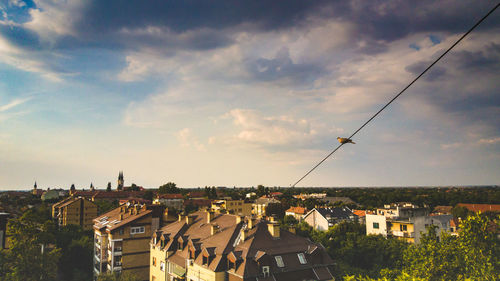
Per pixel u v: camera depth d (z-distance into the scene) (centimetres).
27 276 5662
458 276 2978
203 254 4806
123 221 7125
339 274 6181
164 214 7406
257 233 4878
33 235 6312
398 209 8638
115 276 6200
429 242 3669
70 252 8369
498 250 3036
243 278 4138
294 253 4716
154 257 6384
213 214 6106
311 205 16712
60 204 15600
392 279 3975
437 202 19550
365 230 9169
